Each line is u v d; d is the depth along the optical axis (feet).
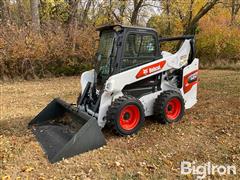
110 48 18.85
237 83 35.78
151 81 19.98
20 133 19.17
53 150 16.10
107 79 18.16
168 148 16.61
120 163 14.84
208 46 73.51
